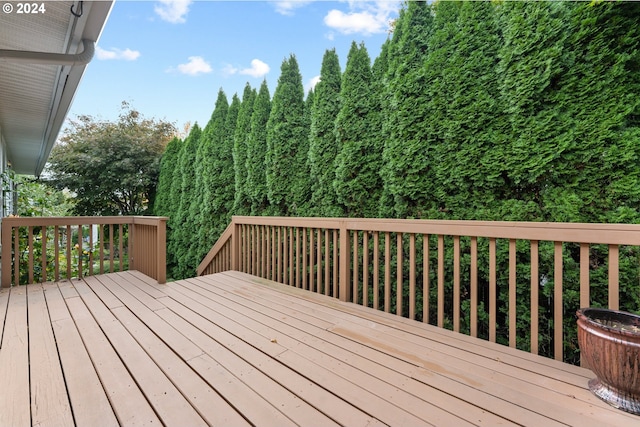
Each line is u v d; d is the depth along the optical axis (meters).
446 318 3.02
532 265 1.85
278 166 4.66
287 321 2.35
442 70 2.94
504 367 1.66
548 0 2.30
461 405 1.34
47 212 5.73
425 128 3.04
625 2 2.05
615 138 2.08
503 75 2.58
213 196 6.04
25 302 2.77
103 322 2.30
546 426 1.20
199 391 1.45
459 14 2.92
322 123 4.07
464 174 2.78
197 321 2.34
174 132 11.55
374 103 3.60
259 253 3.86
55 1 2.16
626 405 1.28
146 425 1.22
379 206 3.52
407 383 1.51
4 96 4.04
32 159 8.62
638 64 2.06
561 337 1.73
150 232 3.81
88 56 2.63
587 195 2.21
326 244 3.06
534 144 2.39
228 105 6.24
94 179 9.11
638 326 1.46
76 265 5.29
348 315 2.48
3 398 1.37
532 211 2.45
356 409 1.32
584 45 2.20
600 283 2.18
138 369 1.63
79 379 1.53
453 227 2.14
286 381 1.53
